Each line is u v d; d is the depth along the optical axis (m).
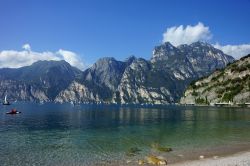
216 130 84.75
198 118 138.00
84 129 89.38
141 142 62.62
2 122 116.50
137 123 110.81
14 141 64.94
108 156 48.28
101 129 89.12
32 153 51.09
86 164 42.94
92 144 60.41
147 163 42.28
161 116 156.38
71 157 47.69
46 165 42.62
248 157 46.66
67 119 133.75
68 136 72.94
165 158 46.28
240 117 141.88
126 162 43.78
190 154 49.47
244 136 71.44
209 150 53.19
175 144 59.72
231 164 40.59
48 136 73.31
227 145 58.44
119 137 70.62
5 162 44.47
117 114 180.62
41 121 121.88
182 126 97.88
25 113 188.00
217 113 181.12
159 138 68.44
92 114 180.75
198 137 69.88
